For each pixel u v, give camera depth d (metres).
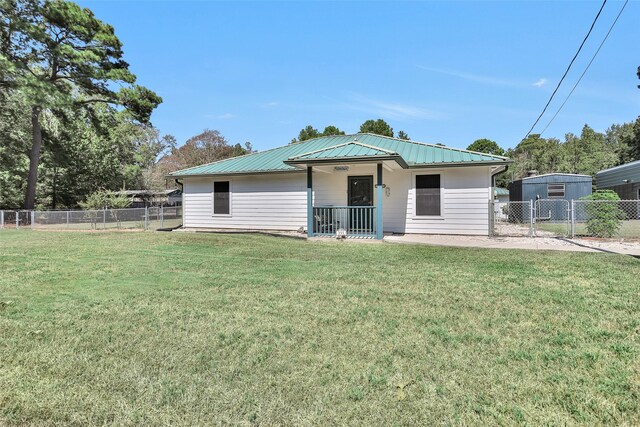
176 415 2.09
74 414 2.10
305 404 2.19
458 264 6.61
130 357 2.86
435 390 2.32
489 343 3.06
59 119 23.20
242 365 2.70
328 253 8.08
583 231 13.08
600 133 56.81
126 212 16.66
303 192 13.41
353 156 9.75
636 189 18.70
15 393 2.32
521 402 2.18
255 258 7.46
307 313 3.90
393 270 6.12
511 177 39.16
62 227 16.70
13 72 17.69
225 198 14.51
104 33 20.28
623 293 4.52
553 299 4.30
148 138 42.09
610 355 2.80
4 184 24.50
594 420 1.99
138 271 6.18
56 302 4.38
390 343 3.08
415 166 11.42
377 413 2.08
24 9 18.23
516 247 8.85
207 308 4.12
